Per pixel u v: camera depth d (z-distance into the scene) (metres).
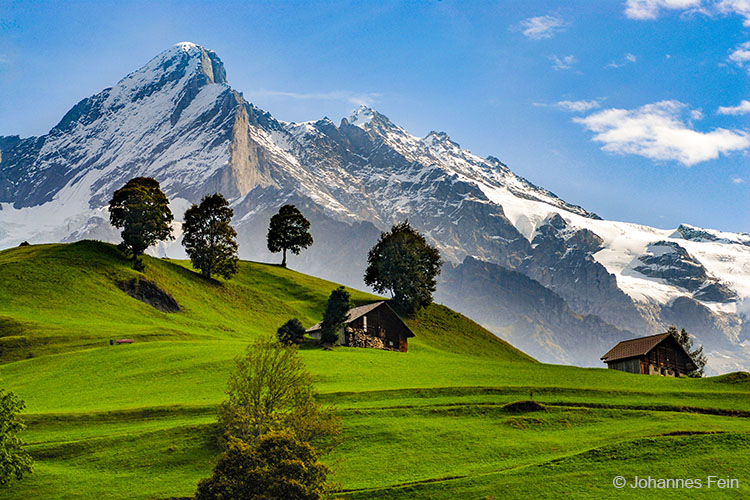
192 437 76.19
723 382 107.38
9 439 68.88
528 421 82.81
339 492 65.62
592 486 65.44
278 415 71.81
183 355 110.38
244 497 56.81
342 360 115.69
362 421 81.31
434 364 118.88
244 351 114.00
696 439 73.88
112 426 80.69
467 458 72.69
